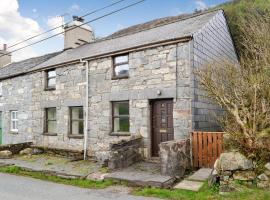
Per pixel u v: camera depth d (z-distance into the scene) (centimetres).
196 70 1041
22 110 1728
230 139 777
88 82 1369
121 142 1019
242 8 1844
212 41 1318
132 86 1201
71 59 1456
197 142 969
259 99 763
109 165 982
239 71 904
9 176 1021
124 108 1250
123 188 808
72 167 1099
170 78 1093
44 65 1623
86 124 1351
